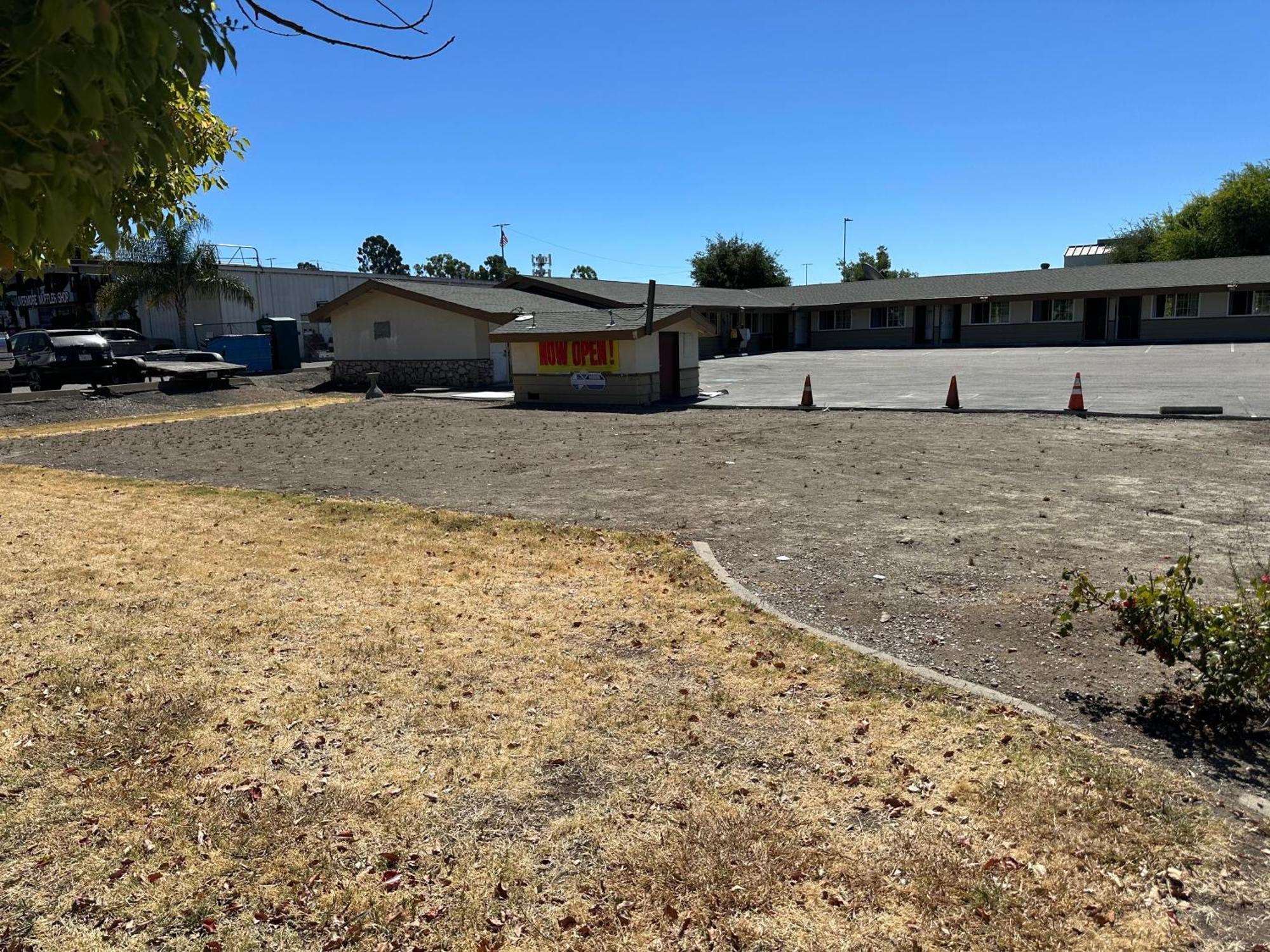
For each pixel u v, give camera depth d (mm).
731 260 62500
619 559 7449
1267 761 3990
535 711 4578
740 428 16141
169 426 18875
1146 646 4543
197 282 40594
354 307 30000
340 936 2947
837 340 50500
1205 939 2816
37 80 1630
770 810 3613
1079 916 2934
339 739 4316
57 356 25953
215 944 2910
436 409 21594
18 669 5184
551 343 21734
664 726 4379
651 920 2982
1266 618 4266
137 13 1800
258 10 2564
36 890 3189
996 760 3945
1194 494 9344
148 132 2031
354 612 6172
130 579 7016
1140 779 3773
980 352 38156
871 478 10820
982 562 7020
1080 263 71875
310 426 18438
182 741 4316
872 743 4152
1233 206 55281
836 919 2957
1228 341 38938
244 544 8156
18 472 12977
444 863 3328
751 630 5656
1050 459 11781
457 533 8484
